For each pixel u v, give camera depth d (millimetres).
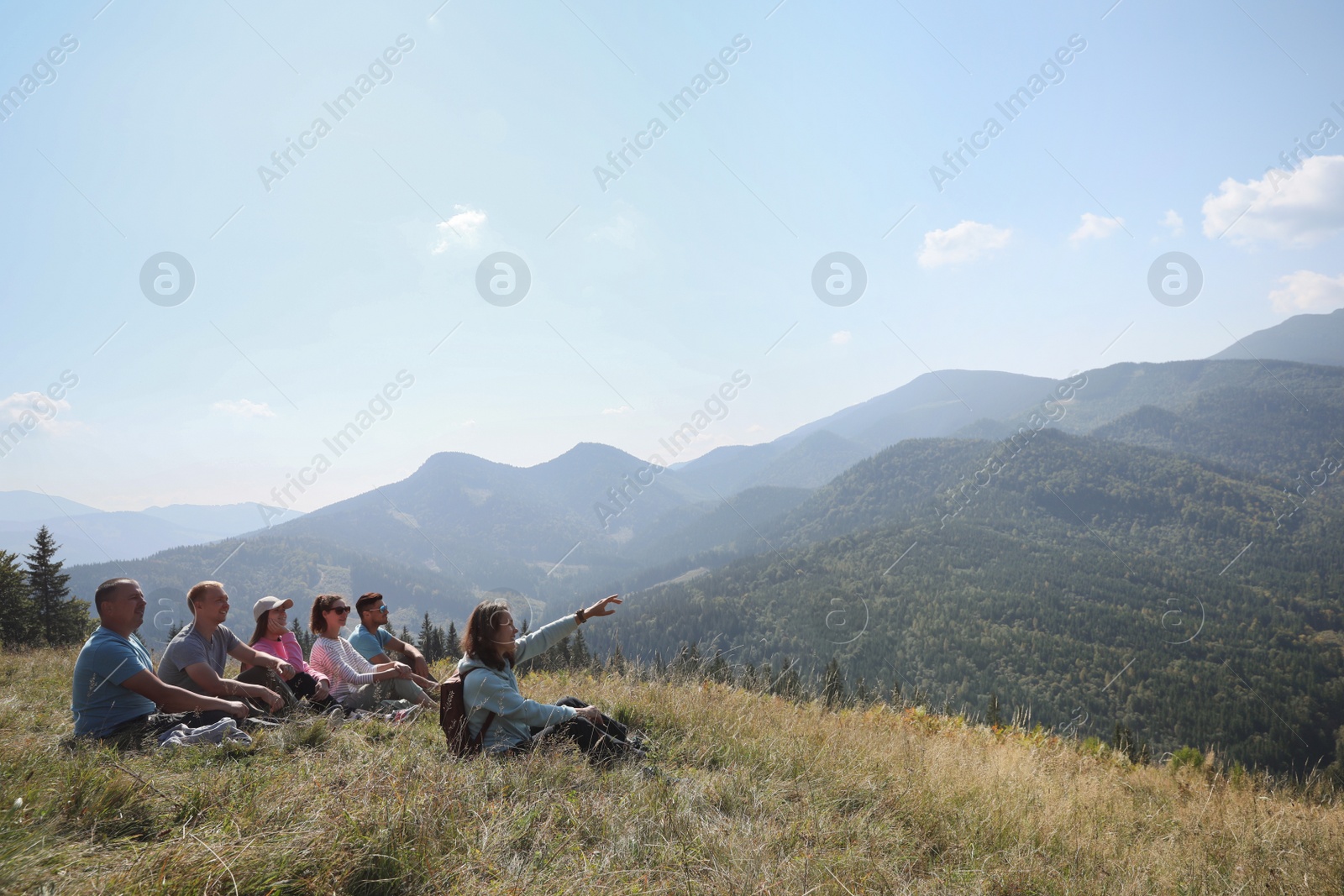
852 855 2949
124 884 1903
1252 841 4137
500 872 2367
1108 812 4594
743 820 3344
